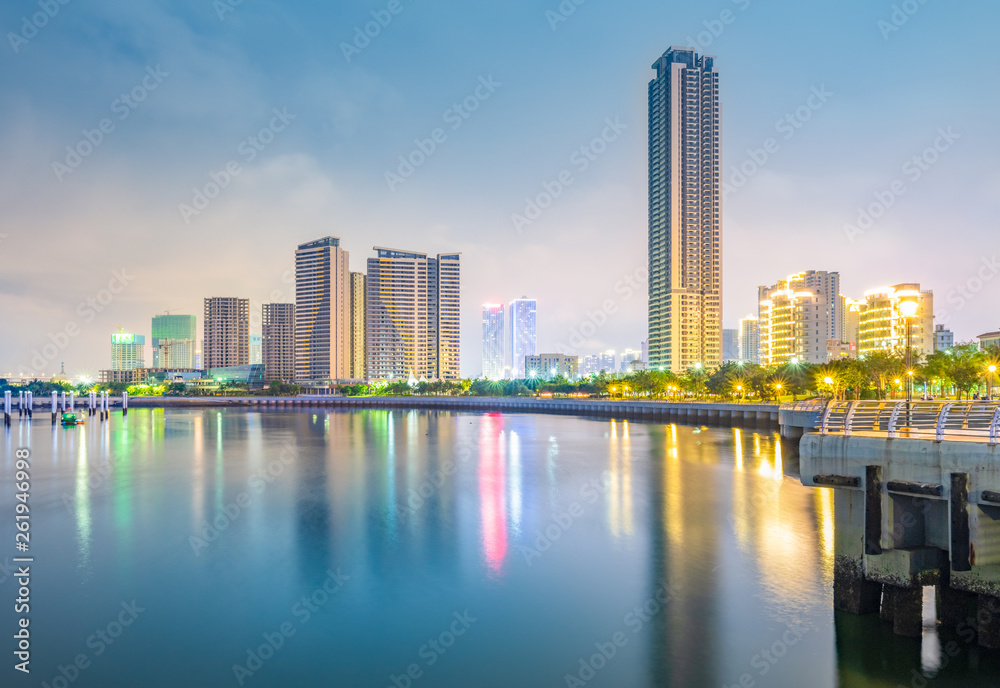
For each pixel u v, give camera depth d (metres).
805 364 175.00
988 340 187.88
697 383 195.62
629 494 49.84
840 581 22.39
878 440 21.12
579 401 182.50
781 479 56.44
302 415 192.25
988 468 18.73
